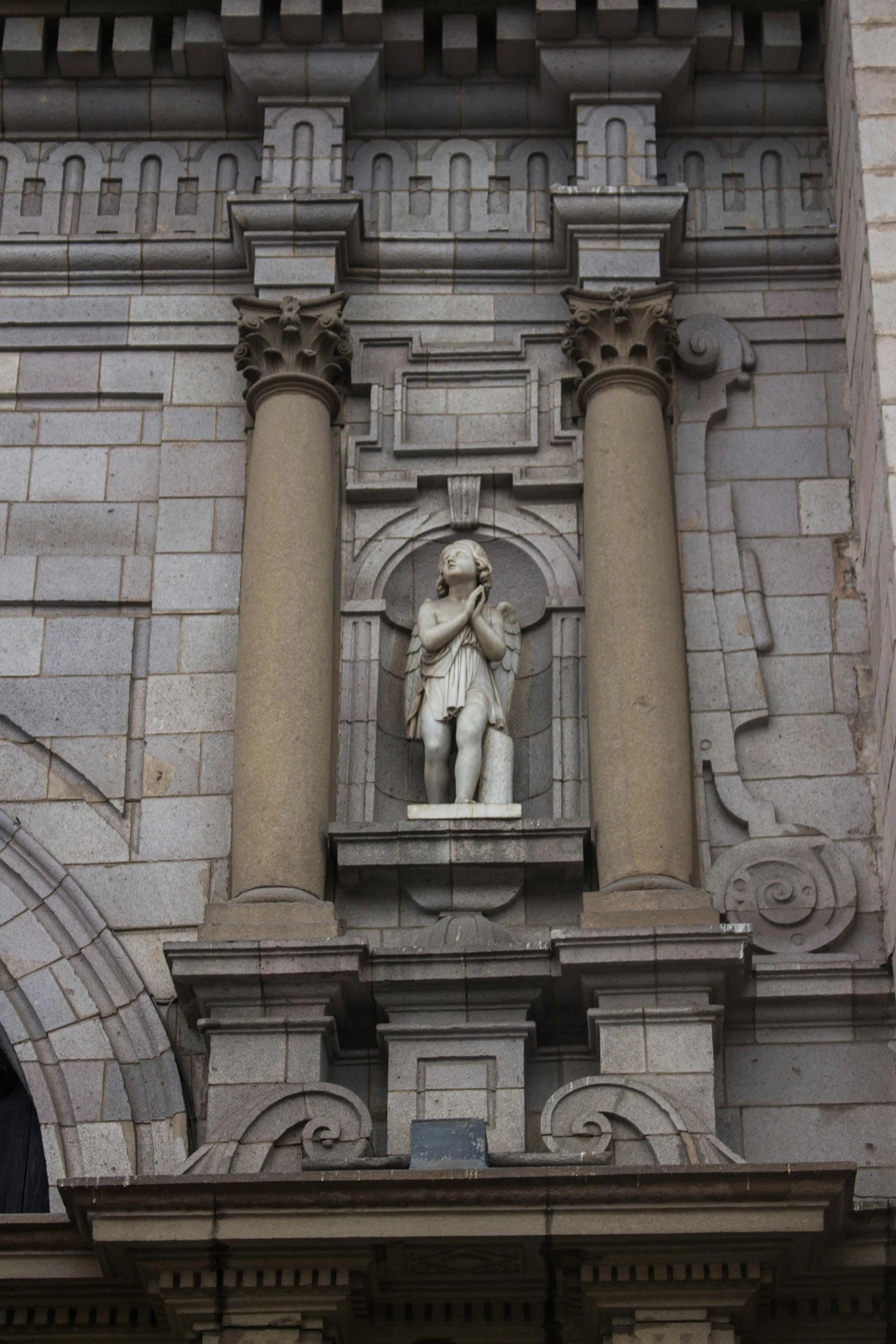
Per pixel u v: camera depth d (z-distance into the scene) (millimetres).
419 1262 22375
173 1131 24781
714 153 31109
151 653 27875
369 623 27953
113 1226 21922
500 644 27422
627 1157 23578
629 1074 24141
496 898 25922
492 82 31156
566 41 30641
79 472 29266
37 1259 22734
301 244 29734
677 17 30344
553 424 29219
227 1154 23688
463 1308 22953
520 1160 23000
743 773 26969
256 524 27781
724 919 25859
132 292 30344
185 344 30000
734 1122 24672
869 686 27406
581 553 28438
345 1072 25156
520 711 27828
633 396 28391
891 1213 22547
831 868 26125
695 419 29250
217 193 30984
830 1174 21609
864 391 27609
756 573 28188
